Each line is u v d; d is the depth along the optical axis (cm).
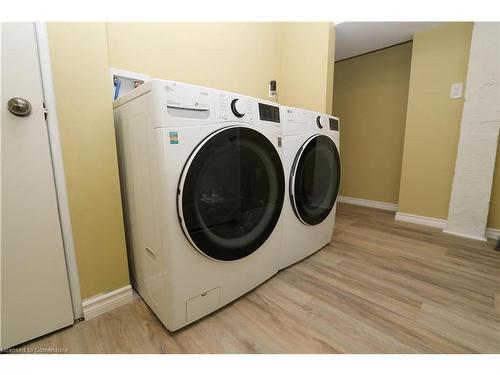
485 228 192
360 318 104
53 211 91
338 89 310
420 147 225
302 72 202
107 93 101
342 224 231
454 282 132
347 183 318
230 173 102
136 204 104
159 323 100
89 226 101
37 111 85
